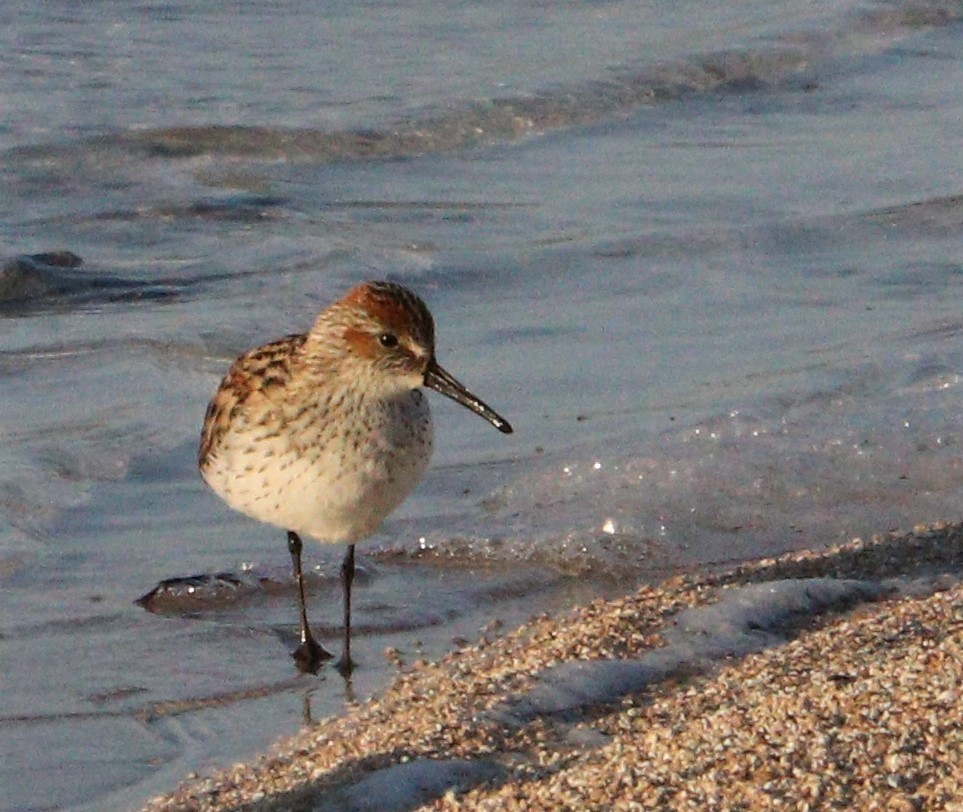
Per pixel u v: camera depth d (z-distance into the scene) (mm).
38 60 23766
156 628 11969
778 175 21672
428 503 13758
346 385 11070
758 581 11938
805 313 17484
